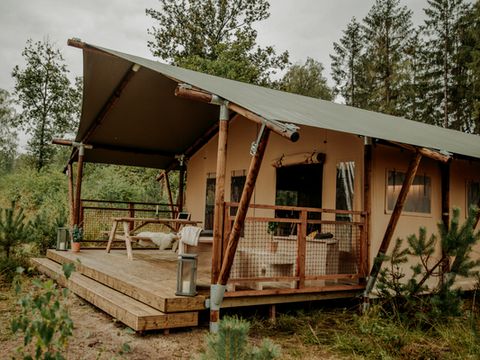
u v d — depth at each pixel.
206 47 24.55
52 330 2.54
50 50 25.58
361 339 4.96
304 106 7.07
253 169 4.83
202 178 10.91
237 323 2.28
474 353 4.59
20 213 8.45
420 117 29.80
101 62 6.70
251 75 21.20
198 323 5.38
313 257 6.38
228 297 5.33
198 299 5.10
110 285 6.27
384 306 6.11
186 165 11.70
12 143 37.94
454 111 28.61
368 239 6.59
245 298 5.48
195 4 24.61
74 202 9.83
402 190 6.20
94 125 9.09
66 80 26.05
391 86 30.58
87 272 7.16
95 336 4.71
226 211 5.30
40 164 25.70
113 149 10.35
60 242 9.27
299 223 5.90
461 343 4.87
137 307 5.10
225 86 6.69
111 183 18.64
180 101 8.51
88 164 23.19
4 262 8.06
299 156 7.95
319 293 6.18
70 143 9.80
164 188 19.81
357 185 6.94
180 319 4.94
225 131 5.26
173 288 5.49
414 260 7.45
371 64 31.73
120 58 6.46
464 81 27.81
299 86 35.78
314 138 7.86
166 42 24.55
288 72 36.41
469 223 5.64
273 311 5.79
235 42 22.16
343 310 6.38
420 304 5.69
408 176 6.17
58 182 22.03
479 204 7.62
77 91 26.89
